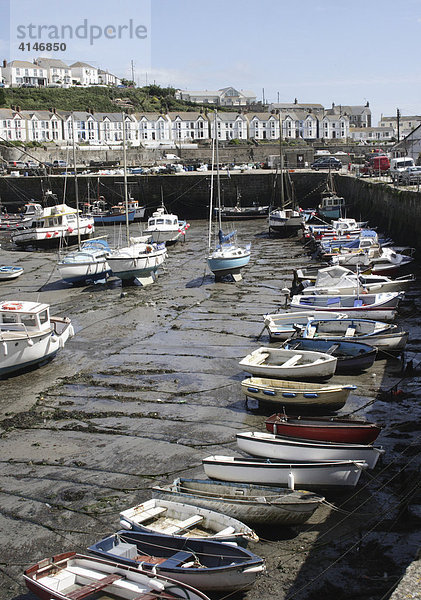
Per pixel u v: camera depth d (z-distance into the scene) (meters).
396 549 10.76
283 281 31.83
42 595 9.30
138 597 8.84
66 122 108.94
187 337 23.17
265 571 10.36
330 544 11.01
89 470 14.00
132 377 19.42
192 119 120.00
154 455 14.55
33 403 17.80
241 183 61.59
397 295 23.62
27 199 63.47
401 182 45.25
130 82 170.88
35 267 38.47
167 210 61.69
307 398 15.97
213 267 31.83
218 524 10.64
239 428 15.75
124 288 31.83
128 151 85.25
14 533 11.87
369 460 12.55
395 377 18.55
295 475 12.02
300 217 46.72
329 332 21.02
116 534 10.44
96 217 55.69
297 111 135.00
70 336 22.33
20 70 149.12
